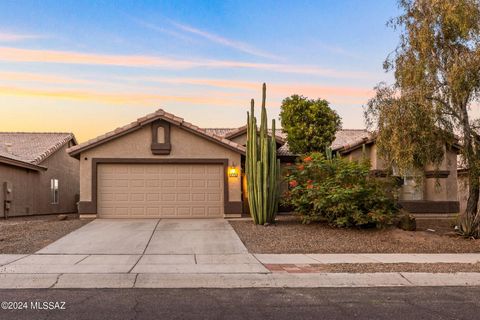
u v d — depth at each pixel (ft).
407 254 37.32
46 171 85.61
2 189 67.36
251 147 52.42
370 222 48.06
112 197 58.90
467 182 49.06
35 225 51.13
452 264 32.86
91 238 42.65
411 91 43.16
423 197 66.13
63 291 24.86
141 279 27.40
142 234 45.21
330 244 40.73
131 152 59.21
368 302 22.97
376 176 52.90
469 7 40.45
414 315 20.63
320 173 52.06
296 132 71.15
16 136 97.40
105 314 20.39
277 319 19.90
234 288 25.95
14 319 19.53
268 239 42.68
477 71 40.68
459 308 21.90
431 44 42.22
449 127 43.52
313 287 26.43
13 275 27.86
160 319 19.74
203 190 59.93
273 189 52.29
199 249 37.83
